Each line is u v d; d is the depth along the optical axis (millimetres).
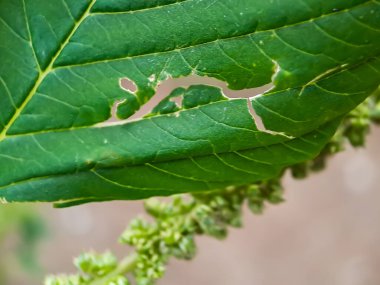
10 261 644
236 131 237
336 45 227
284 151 239
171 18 232
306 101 233
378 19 224
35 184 241
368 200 1050
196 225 276
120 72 235
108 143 239
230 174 242
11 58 236
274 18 228
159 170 241
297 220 1063
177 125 238
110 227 1016
